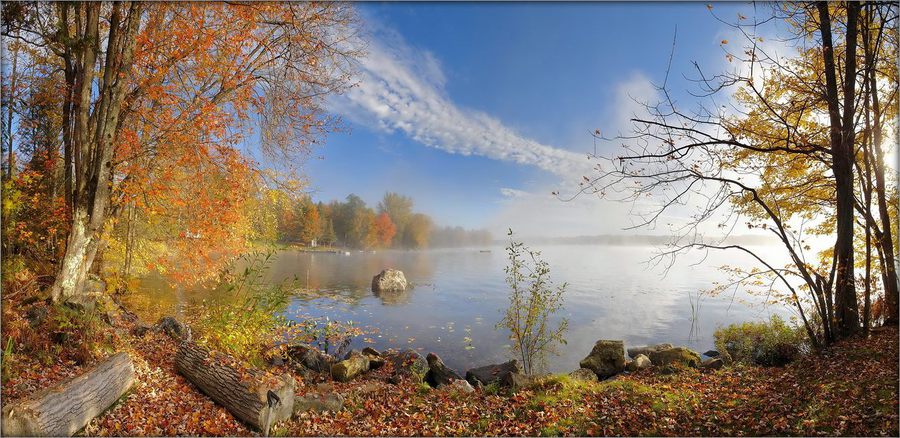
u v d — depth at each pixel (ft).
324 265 126.93
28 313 21.61
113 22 29.22
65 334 21.07
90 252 27.94
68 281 25.54
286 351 29.43
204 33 32.96
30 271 26.76
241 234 42.01
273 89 37.22
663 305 64.44
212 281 41.22
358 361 30.58
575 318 54.34
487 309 60.44
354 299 65.41
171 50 32.91
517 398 21.27
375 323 49.98
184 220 37.09
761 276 30.83
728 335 36.22
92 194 27.89
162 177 33.99
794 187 31.09
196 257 37.96
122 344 23.65
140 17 29.50
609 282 94.17
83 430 14.92
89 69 28.58
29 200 28.86
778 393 19.60
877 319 32.09
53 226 29.32
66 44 27.71
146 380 19.80
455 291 78.74
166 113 32.94
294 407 19.07
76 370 19.10
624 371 32.01
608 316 55.93
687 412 18.78
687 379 24.54
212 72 34.24
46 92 32.14
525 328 30.73
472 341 43.34
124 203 33.76
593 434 17.20
